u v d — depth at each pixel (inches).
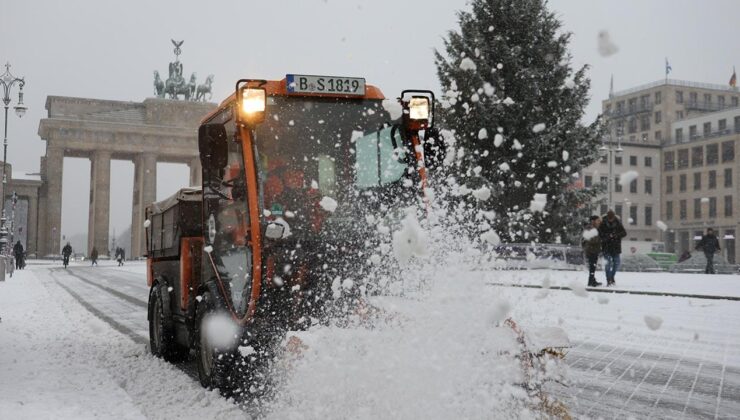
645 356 325.7
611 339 375.9
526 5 1120.2
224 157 235.6
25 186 4065.0
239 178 236.2
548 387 228.8
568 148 1053.2
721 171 3211.1
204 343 259.4
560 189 1058.7
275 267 222.4
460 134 986.7
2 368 298.0
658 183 3422.7
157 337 343.6
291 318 221.3
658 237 3390.7
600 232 711.7
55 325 492.4
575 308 504.4
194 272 298.2
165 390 259.6
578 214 1082.1
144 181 4180.6
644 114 3978.8
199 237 298.5
